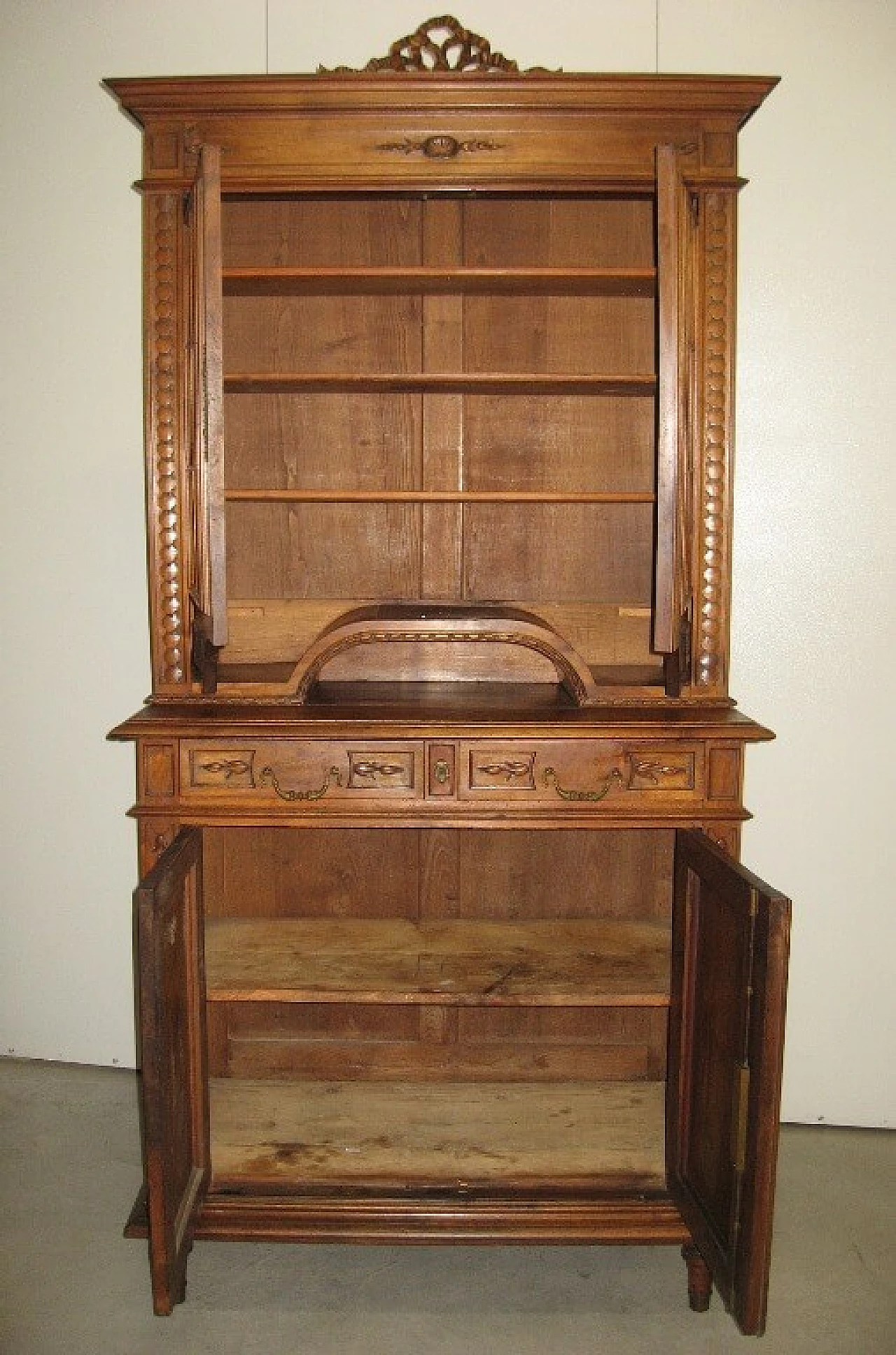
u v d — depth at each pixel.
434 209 2.17
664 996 1.92
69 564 2.44
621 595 2.28
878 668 2.37
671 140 1.94
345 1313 1.87
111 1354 1.75
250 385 2.00
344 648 2.00
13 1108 2.46
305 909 2.35
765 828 2.42
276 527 2.26
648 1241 1.90
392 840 2.33
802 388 2.31
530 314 2.21
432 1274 1.99
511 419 2.24
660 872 2.32
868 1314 1.87
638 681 2.03
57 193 2.35
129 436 2.39
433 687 2.21
